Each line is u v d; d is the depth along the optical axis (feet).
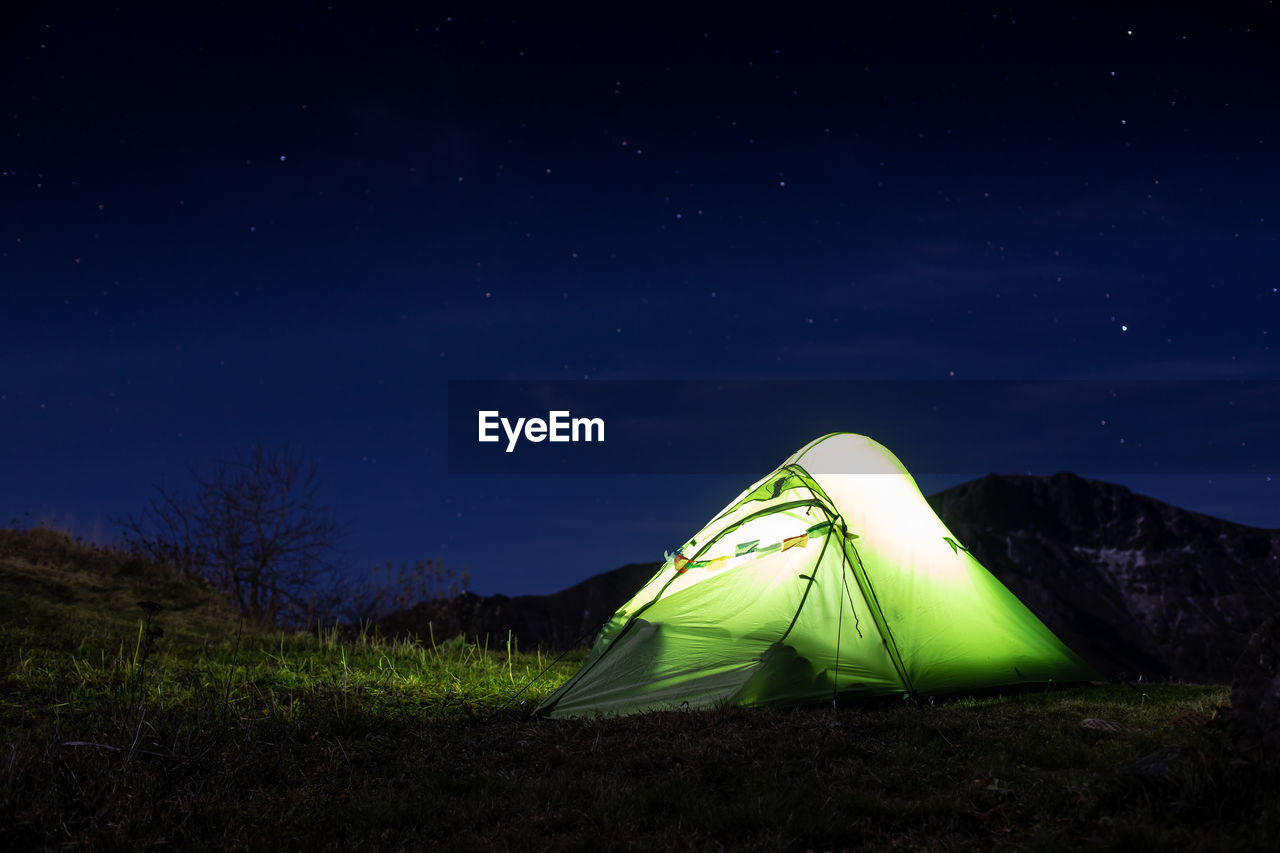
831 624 24.76
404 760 19.04
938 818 14.15
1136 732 18.33
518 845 13.87
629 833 14.11
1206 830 12.63
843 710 22.41
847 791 15.20
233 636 37.70
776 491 27.50
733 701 22.74
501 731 21.68
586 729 21.25
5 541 44.19
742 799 15.14
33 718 22.34
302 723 21.83
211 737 19.95
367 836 14.76
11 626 32.81
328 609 52.65
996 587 27.89
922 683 23.84
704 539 27.81
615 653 25.85
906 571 26.25
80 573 43.21
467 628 51.88
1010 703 23.49
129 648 32.04
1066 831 13.16
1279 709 14.51
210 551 51.16
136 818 15.24
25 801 15.85
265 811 15.80
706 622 25.68
